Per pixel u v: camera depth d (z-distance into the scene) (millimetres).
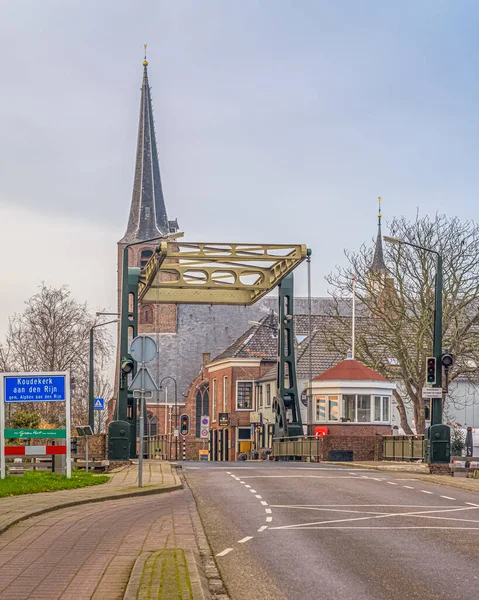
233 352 81875
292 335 47594
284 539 14414
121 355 41719
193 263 46094
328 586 10469
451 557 12586
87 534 14773
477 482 27781
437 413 34062
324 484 25938
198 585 9797
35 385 26797
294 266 44250
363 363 58219
